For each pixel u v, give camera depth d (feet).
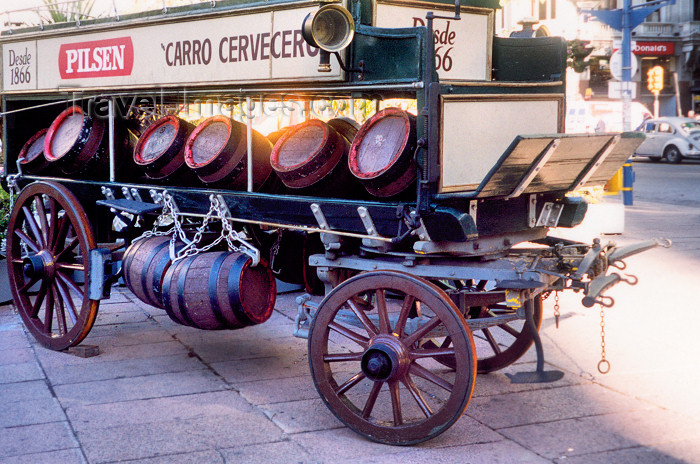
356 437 13.70
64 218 19.06
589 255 13.47
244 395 15.87
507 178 12.54
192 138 17.11
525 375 15.15
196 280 15.80
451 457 12.75
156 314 22.71
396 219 13.12
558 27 93.76
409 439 13.10
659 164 92.84
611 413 14.64
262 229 18.21
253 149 16.48
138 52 18.01
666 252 31.78
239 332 20.84
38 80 20.98
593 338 19.80
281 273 18.67
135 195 18.19
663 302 23.61
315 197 14.87
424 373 13.11
